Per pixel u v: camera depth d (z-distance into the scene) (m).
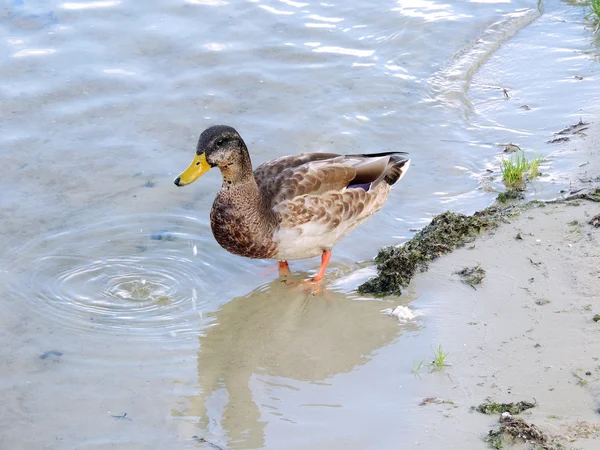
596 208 10.06
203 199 10.83
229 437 7.13
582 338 7.93
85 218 10.31
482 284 8.93
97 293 9.12
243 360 8.18
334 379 7.82
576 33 14.80
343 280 9.48
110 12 14.71
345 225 9.53
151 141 11.85
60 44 13.78
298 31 14.49
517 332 8.12
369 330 8.49
